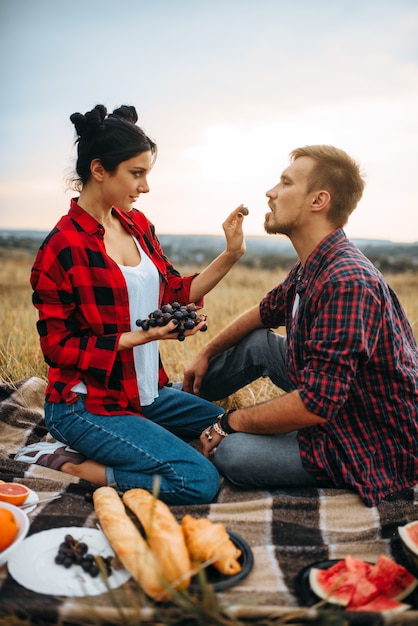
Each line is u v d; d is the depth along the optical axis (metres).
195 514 2.79
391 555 2.53
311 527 2.71
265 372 3.62
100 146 2.95
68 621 2.04
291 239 3.12
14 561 2.33
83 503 2.86
